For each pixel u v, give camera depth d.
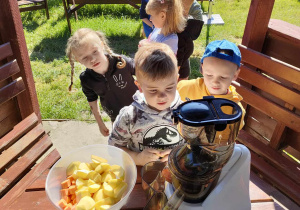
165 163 1.05
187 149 0.86
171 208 0.88
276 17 5.69
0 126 1.75
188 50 2.52
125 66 1.81
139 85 1.20
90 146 1.15
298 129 1.54
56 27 5.39
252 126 2.01
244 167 0.91
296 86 1.61
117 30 5.16
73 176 1.04
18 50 1.69
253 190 1.22
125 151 1.20
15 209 1.15
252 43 1.76
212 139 0.76
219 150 0.80
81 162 1.14
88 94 1.93
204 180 0.83
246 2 6.58
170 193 0.94
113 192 0.96
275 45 1.73
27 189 1.25
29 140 1.57
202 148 0.81
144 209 0.94
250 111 1.98
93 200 0.94
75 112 3.18
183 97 1.54
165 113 1.18
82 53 1.64
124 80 1.82
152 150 1.18
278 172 1.64
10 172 1.41
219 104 0.77
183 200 0.89
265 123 1.88
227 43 1.36
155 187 0.96
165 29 2.29
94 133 2.90
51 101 3.38
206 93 1.49
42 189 1.25
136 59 1.12
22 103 1.83
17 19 1.64
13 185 1.40
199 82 1.52
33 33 5.23
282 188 1.58
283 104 1.72
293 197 1.54
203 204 0.88
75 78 3.82
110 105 1.91
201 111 0.74
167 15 2.21
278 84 1.58
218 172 0.87
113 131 1.24
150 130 1.21
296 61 1.63
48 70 4.02
